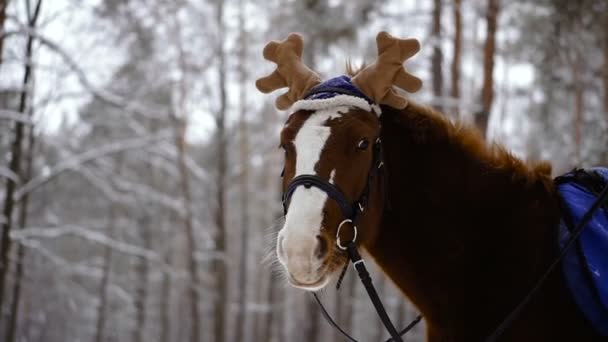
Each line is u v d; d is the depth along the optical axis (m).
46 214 14.53
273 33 15.75
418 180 2.61
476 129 2.75
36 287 12.81
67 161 11.11
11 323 10.71
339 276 2.44
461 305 2.52
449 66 13.23
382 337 26.38
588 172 2.60
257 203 29.17
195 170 15.69
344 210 2.30
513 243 2.47
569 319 2.32
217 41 16.64
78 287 13.59
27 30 9.12
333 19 12.77
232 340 34.09
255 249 31.86
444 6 12.45
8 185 9.50
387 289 24.59
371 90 2.54
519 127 19.00
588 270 2.27
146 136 12.98
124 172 18.72
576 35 11.31
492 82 10.32
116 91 11.86
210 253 17.81
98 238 11.70
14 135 9.84
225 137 17.61
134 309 19.05
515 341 2.34
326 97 2.46
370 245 2.65
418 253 2.58
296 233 2.18
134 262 21.64
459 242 2.54
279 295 30.19
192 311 17.67
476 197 2.57
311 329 16.05
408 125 2.67
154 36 13.42
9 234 9.44
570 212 2.41
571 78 12.18
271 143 20.77
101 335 17.75
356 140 2.37
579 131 11.06
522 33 12.77
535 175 2.61
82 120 13.02
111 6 10.89
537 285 2.29
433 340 2.60
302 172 2.30
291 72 2.73
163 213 21.23
